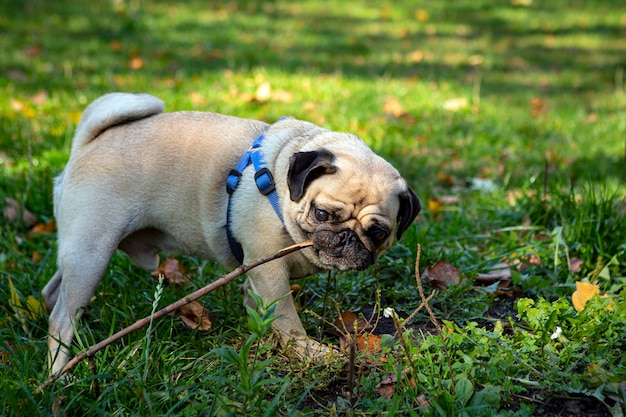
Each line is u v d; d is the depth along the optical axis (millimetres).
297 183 1095
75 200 1177
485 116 2430
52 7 3924
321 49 3533
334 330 1231
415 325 1246
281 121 1245
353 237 1101
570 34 4320
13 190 1628
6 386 1026
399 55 3537
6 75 2561
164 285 1353
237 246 1186
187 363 1130
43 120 2053
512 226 1559
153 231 1247
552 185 1669
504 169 1898
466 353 1099
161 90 2439
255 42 3562
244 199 1160
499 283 1355
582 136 2229
